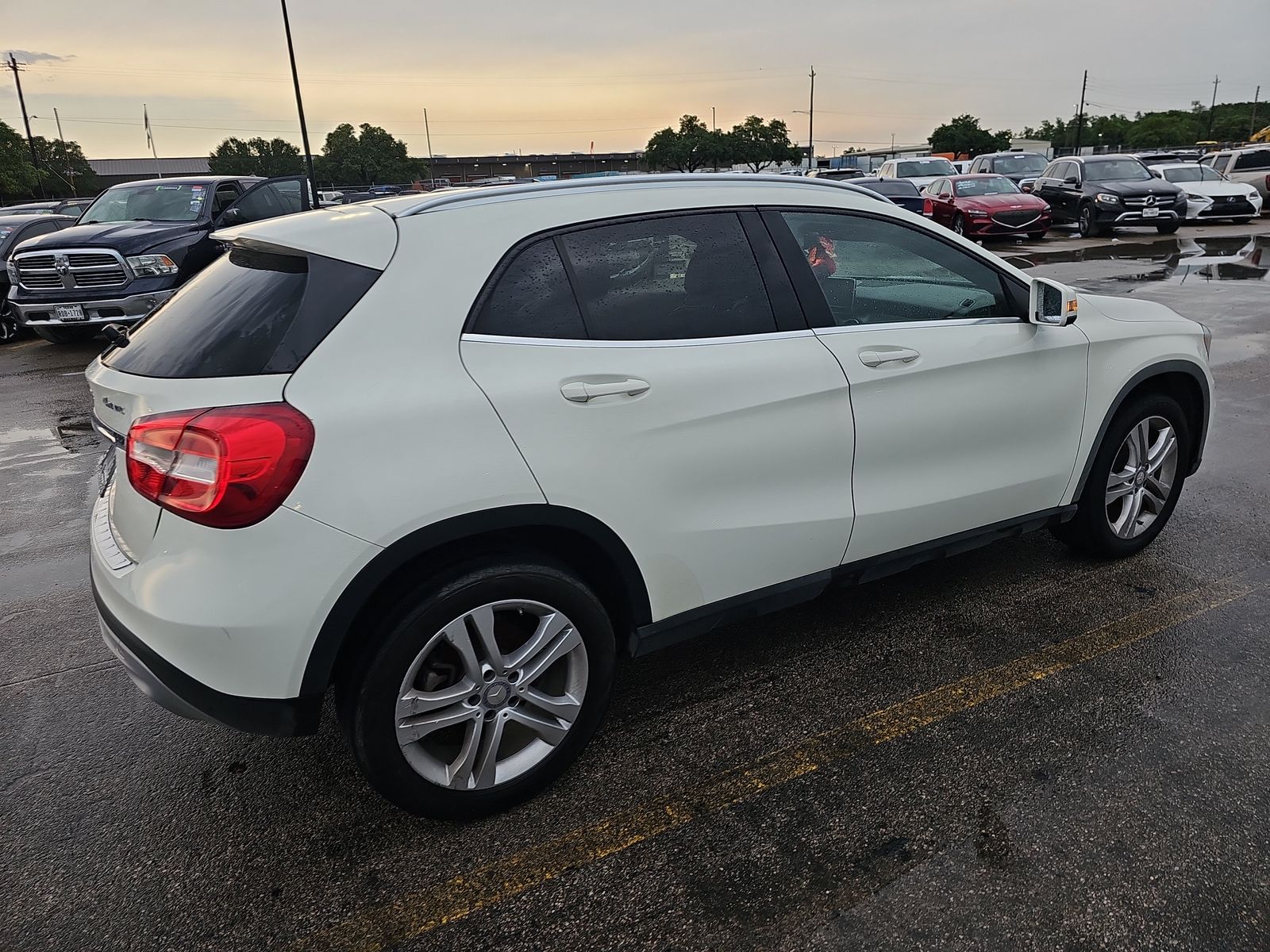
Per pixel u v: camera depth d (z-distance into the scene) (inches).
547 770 100.9
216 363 86.0
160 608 83.0
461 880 90.2
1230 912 81.7
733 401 104.1
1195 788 98.2
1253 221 876.0
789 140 2741.1
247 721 85.8
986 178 781.3
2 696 129.3
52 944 84.0
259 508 80.5
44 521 199.3
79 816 102.3
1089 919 81.6
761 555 110.9
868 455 116.9
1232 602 139.9
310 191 450.9
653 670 129.2
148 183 437.7
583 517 95.4
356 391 84.6
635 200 105.0
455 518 87.5
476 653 93.4
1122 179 782.5
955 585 151.4
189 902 88.7
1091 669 123.0
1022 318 132.3
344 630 85.3
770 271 111.6
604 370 96.6
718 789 102.1
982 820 94.8
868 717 114.7
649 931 82.9
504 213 97.4
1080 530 152.4
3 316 441.4
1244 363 303.6
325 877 91.4
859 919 82.7
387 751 90.0
